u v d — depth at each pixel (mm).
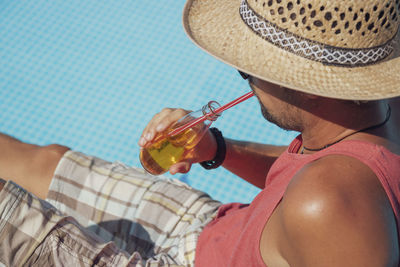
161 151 1732
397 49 1232
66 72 3742
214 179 3125
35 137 3414
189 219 1923
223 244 1596
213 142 1885
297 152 1438
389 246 986
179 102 3525
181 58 3768
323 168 1062
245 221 1489
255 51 1198
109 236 2000
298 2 1095
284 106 1217
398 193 1062
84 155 2152
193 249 1728
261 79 1197
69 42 3928
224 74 3650
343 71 1140
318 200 1002
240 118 3400
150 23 4016
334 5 1063
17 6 4188
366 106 1168
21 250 1642
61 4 4188
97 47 3883
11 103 3588
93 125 3455
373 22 1087
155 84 3633
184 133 1690
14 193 1658
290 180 1163
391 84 1138
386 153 1102
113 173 2090
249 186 3098
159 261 1757
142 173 2121
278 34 1148
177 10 4094
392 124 1278
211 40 1315
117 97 3580
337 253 977
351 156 1079
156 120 1715
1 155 2178
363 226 974
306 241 1011
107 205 2027
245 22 1229
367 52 1128
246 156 1952
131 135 3396
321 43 1115
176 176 3141
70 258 1658
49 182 2111
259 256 1218
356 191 1012
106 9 4137
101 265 1684
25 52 3879
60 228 1673
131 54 3822
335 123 1194
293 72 1148
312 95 1148
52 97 3609
